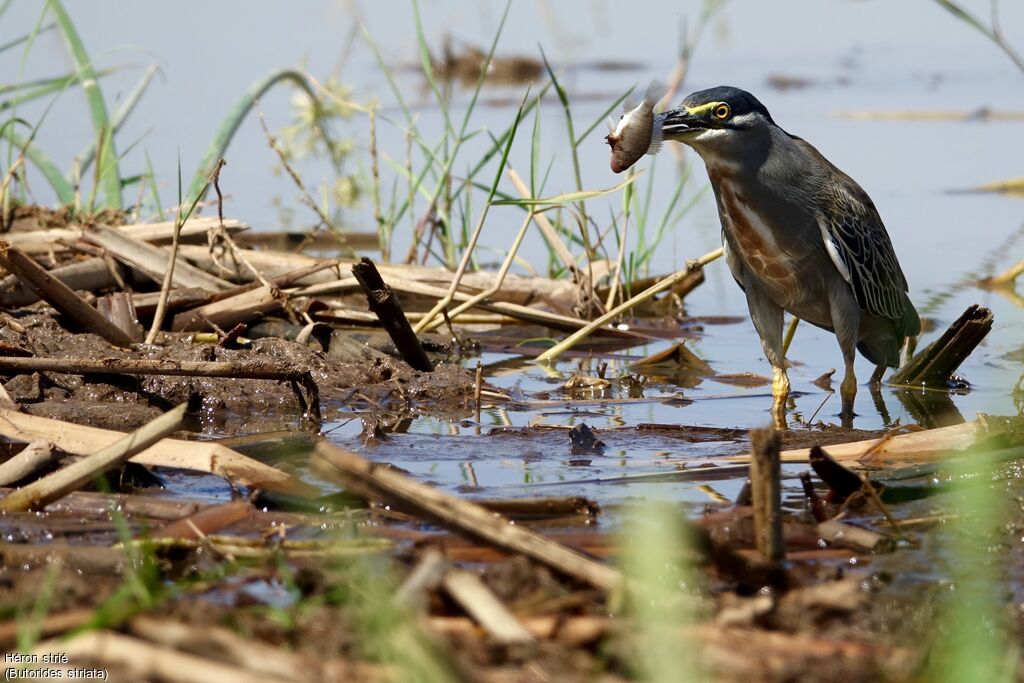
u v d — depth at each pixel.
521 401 11.38
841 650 5.66
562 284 14.55
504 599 6.14
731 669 5.39
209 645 5.28
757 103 11.33
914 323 12.77
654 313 15.30
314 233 16.09
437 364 12.24
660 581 6.28
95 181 15.30
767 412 11.34
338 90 20.58
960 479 8.49
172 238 13.72
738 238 11.69
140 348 11.38
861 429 10.55
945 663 5.63
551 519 7.73
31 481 8.05
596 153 20.75
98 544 7.09
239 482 8.23
